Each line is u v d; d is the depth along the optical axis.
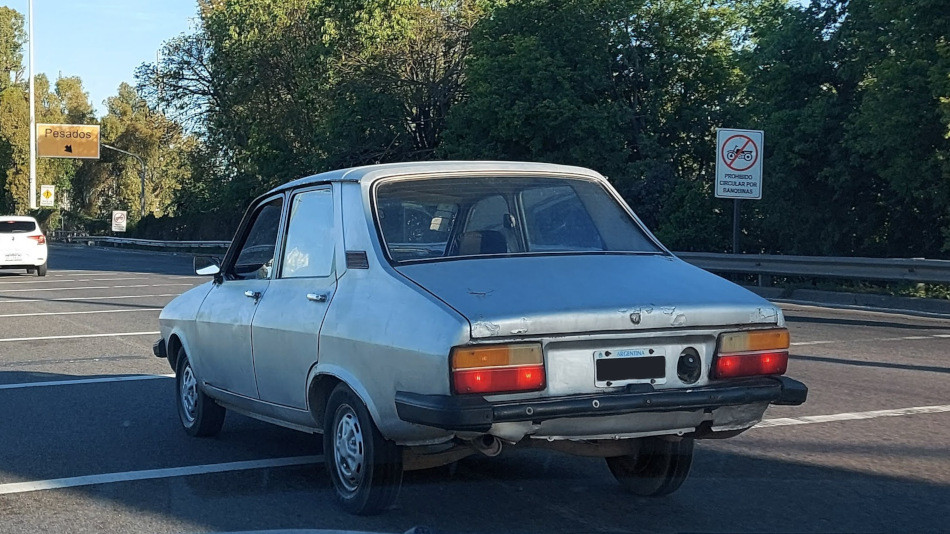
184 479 5.94
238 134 46.88
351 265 5.11
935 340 12.23
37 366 10.56
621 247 5.38
